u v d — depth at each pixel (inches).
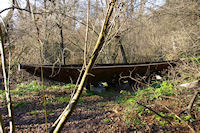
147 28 494.3
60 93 265.3
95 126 160.4
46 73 265.4
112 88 300.7
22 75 313.6
